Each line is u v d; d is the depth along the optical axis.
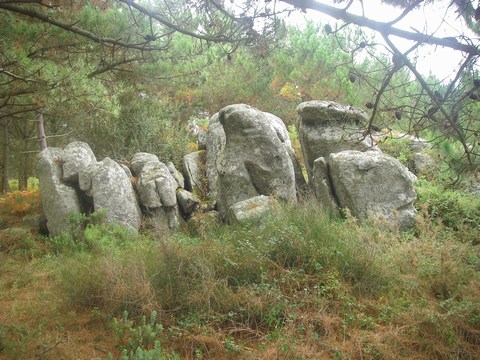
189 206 10.02
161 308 4.94
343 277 5.27
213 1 4.34
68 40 7.49
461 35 3.05
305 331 4.47
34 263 7.29
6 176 16.75
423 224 6.76
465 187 8.82
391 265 5.47
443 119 3.42
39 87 6.10
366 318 4.64
